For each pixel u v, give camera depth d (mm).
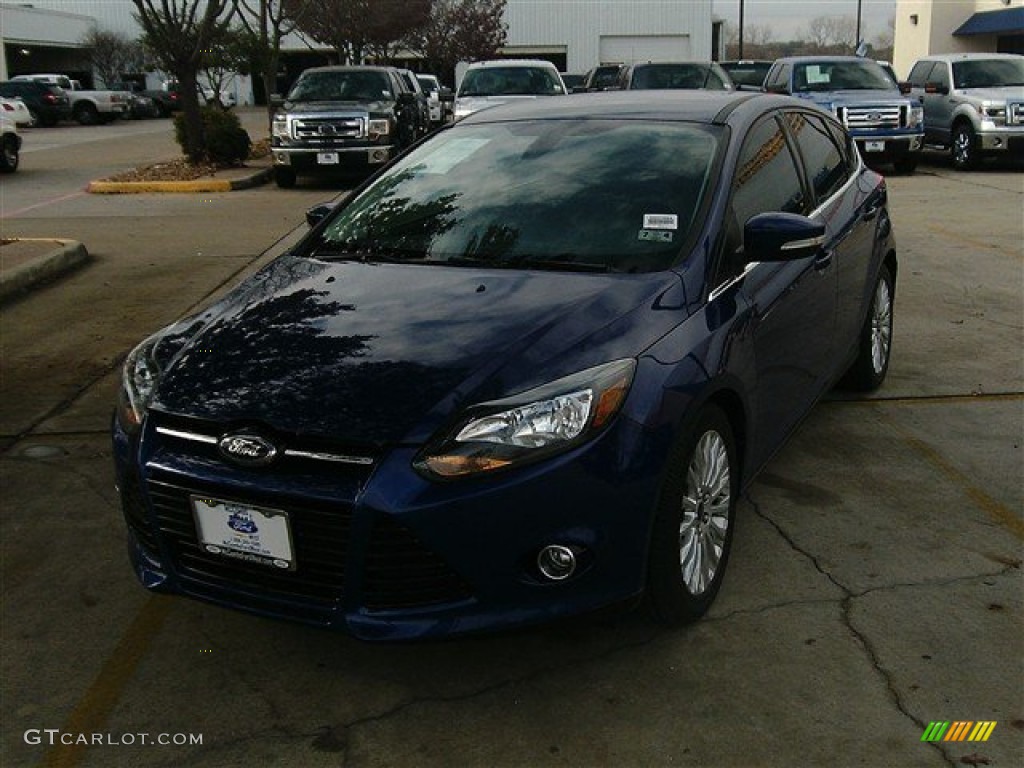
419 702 3088
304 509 2852
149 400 3178
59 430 5438
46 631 3547
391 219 4125
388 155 15875
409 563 2838
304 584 2947
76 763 2883
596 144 4191
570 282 3447
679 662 3221
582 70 48375
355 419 2869
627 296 3330
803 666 3180
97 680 3266
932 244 10031
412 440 2812
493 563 2844
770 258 3586
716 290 3527
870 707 2980
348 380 3000
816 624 3400
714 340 3344
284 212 13000
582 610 2953
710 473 3385
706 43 47812
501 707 3047
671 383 3100
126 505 3316
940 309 7500
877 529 4062
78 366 6555
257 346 3256
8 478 4824
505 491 2805
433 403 2883
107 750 2932
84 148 24688
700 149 4008
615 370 3010
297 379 3041
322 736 2955
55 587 3840
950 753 2783
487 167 4266
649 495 3004
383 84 17031
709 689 3086
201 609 3664
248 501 2914
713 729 2910
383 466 2799
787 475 4598
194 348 3348
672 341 3213
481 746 2881
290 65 52312
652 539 3090
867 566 3775
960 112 16922
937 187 14688
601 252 3637
